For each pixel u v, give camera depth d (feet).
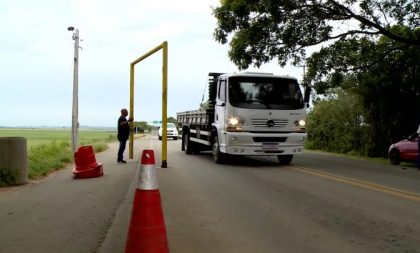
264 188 36.04
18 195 32.19
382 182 39.86
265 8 62.95
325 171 48.70
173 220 24.82
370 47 71.56
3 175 36.88
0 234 21.49
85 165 42.70
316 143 101.19
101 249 19.22
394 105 75.36
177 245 20.04
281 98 52.49
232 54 68.90
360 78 75.72
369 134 80.38
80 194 32.78
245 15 65.51
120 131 58.54
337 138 91.56
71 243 20.06
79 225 23.30
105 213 26.22
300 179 41.57
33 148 75.25
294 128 52.44
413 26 67.26
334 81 73.97
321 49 71.26
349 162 62.49
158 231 16.25
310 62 72.08
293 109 52.42
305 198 31.45
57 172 47.78
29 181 39.93
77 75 65.57
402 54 71.51
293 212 26.84
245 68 70.44
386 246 19.88
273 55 69.82
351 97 85.76
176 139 165.27
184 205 28.99
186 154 75.20
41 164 48.03
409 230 22.57
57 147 75.82
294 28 66.80
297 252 19.08
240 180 40.86
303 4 63.46
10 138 37.09
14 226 23.03
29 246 19.57
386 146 77.41
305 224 23.91
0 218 24.79
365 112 80.48
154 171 16.58
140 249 16.03
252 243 20.39
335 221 24.53
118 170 49.21
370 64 73.41
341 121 89.30
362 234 21.86
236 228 23.08
